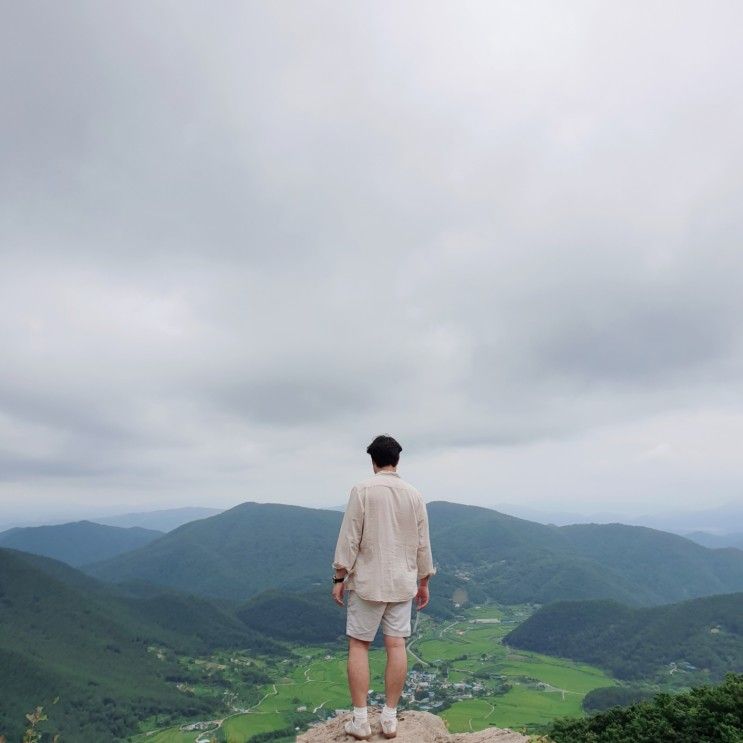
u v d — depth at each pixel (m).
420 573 5.48
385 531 5.14
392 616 5.32
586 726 12.19
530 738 7.34
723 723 9.46
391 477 5.37
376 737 5.39
